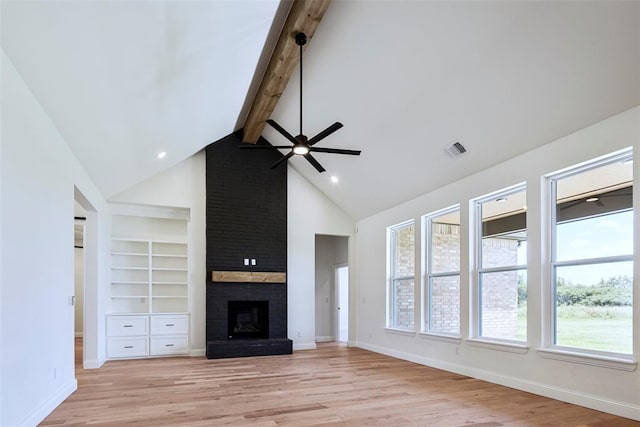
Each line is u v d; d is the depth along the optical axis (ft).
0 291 8.71
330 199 27.61
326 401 13.35
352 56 15.35
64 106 11.54
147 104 13.85
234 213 24.57
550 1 10.41
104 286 21.21
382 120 17.92
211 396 14.01
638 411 11.10
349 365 19.98
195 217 23.99
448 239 20.03
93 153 15.39
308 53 16.05
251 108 21.35
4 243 8.93
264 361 21.12
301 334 25.93
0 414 8.67
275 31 14.88
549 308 14.26
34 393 10.73
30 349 10.42
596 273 12.91
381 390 14.83
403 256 23.63
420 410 12.35
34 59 9.27
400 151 19.19
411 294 22.67
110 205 22.63
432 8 12.12
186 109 16.14
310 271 26.63
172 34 10.48
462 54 13.08
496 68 12.90
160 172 23.39
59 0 7.82
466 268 17.98
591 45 10.73
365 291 26.50
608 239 12.64
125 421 11.33
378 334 24.76
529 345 14.65
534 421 11.26
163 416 11.78
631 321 11.82
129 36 9.74
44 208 11.45
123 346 21.98
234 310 24.70
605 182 12.84
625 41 10.20
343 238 29.66
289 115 21.11
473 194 17.75
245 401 13.35
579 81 11.76
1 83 8.74
